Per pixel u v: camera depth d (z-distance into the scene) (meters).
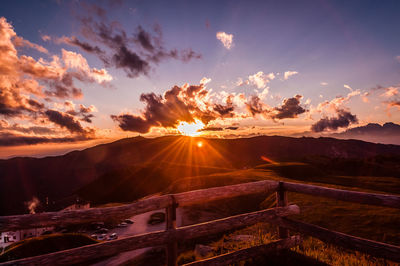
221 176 71.88
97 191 132.50
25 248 25.03
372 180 63.34
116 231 52.81
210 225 3.73
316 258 4.23
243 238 7.14
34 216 2.65
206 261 3.69
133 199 113.88
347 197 3.51
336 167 106.38
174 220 3.52
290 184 4.46
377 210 21.03
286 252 4.41
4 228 2.47
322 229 3.79
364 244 3.23
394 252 2.92
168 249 3.45
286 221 4.39
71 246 28.38
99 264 28.61
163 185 126.38
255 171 79.81
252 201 47.44
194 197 3.67
